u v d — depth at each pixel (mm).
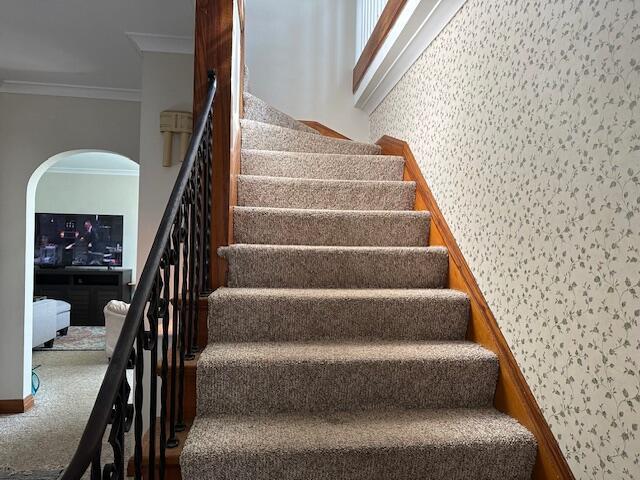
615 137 1236
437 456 1479
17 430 3814
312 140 3361
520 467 1537
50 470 3162
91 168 9406
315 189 2836
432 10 2500
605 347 1262
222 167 2275
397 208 2918
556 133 1494
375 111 4250
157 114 3525
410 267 2355
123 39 3518
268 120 3611
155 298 1276
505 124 1834
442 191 2533
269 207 2793
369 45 3830
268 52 4453
